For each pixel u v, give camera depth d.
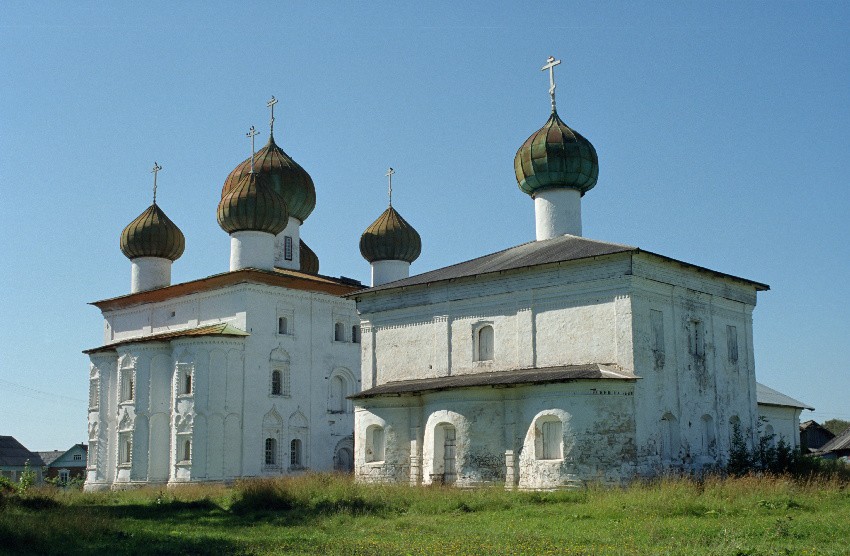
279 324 47.59
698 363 35.16
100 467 48.72
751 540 17.80
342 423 49.12
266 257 48.47
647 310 32.94
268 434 45.72
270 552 18.12
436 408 34.41
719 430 35.66
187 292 49.00
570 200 40.03
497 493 28.64
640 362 31.98
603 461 30.48
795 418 52.34
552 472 31.03
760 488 26.48
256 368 45.66
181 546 19.70
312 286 48.72
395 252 54.34
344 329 50.50
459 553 17.00
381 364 39.62
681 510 23.16
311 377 48.09
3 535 19.89
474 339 36.56
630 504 24.25
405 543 18.88
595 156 40.25
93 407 50.47
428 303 38.28
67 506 30.19
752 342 39.09
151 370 46.28
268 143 54.84
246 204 48.00
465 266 39.44
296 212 53.53
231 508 29.22
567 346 33.66
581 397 31.02
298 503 28.69
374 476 36.22
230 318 46.72
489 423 33.03
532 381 31.53
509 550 17.19
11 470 70.62
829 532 18.41
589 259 33.16
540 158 39.72
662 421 32.75
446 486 31.34
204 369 44.06
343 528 22.91
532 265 34.41
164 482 45.09
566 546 17.67
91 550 19.27
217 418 43.88
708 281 36.62
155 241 53.12
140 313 51.78
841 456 56.62
